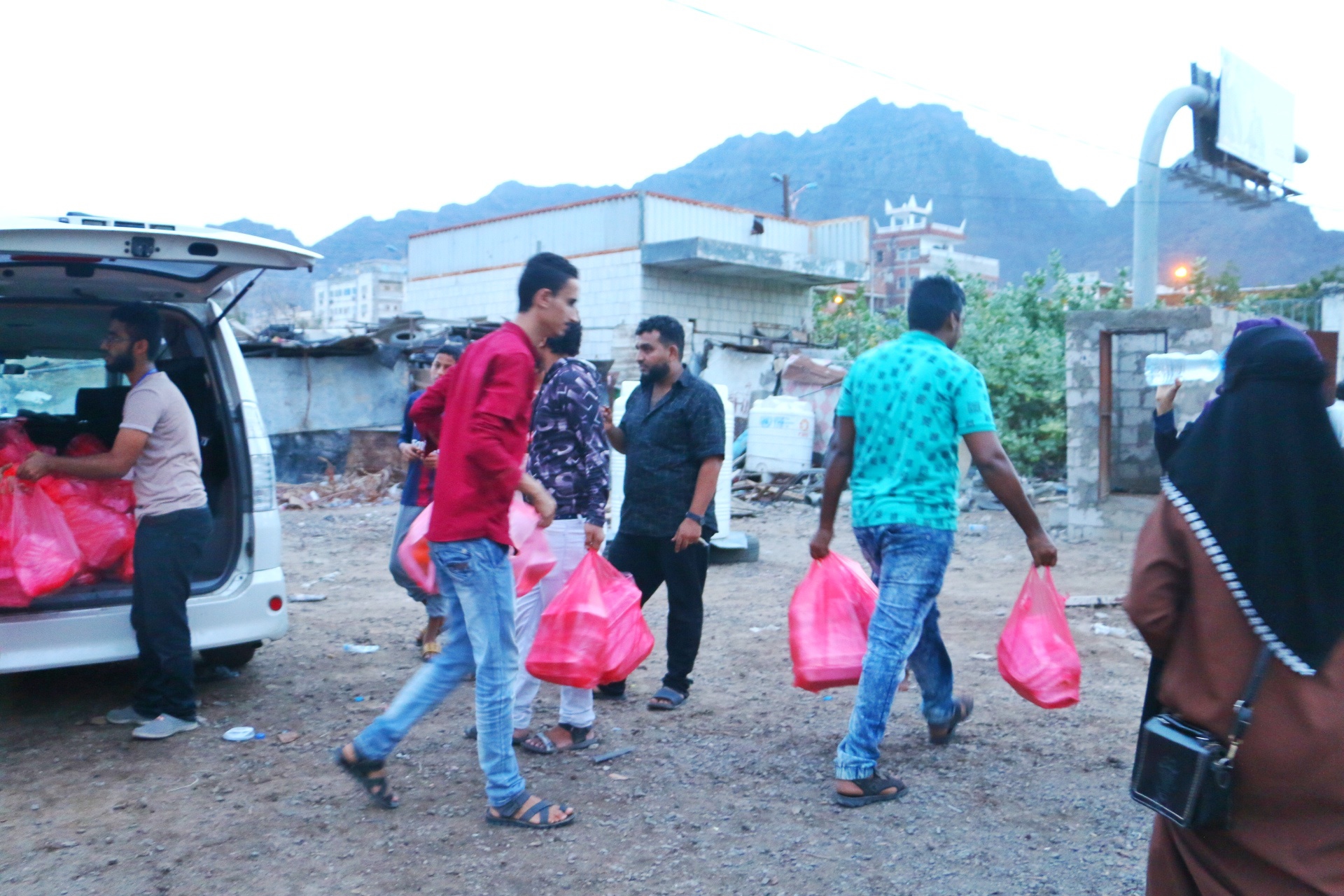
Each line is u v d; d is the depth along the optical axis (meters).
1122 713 4.76
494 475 3.24
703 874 3.13
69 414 5.65
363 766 3.47
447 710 4.77
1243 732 1.92
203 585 4.62
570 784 3.85
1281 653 1.89
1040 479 13.70
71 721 4.51
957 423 3.62
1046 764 4.09
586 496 4.20
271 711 4.68
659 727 4.53
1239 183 23.41
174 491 4.18
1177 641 2.06
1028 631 3.89
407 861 3.20
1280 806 1.92
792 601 4.06
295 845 3.30
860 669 3.91
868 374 3.78
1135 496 9.89
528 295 3.33
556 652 3.90
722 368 18.09
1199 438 2.07
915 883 3.09
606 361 21.05
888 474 3.68
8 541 4.12
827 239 28.70
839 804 3.66
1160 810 1.99
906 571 3.61
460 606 3.42
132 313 4.10
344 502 13.70
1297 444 1.94
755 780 3.91
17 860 3.17
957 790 3.81
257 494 4.77
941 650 4.25
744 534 9.38
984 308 15.54
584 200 24.92
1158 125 18.22
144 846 3.28
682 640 4.83
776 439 14.31
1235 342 2.10
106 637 4.30
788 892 3.03
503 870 3.14
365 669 5.45
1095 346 9.98
